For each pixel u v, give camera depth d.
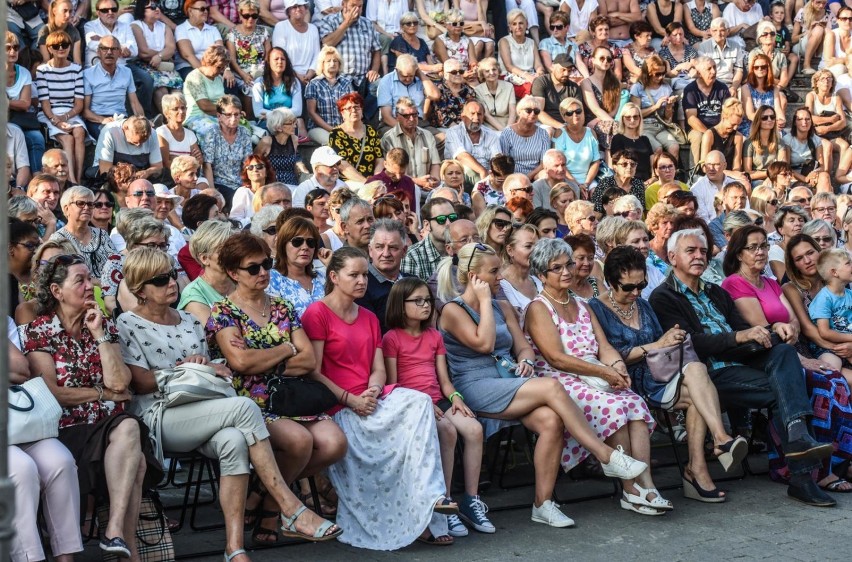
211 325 5.67
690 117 12.91
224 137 10.40
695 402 6.64
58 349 5.25
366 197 8.90
